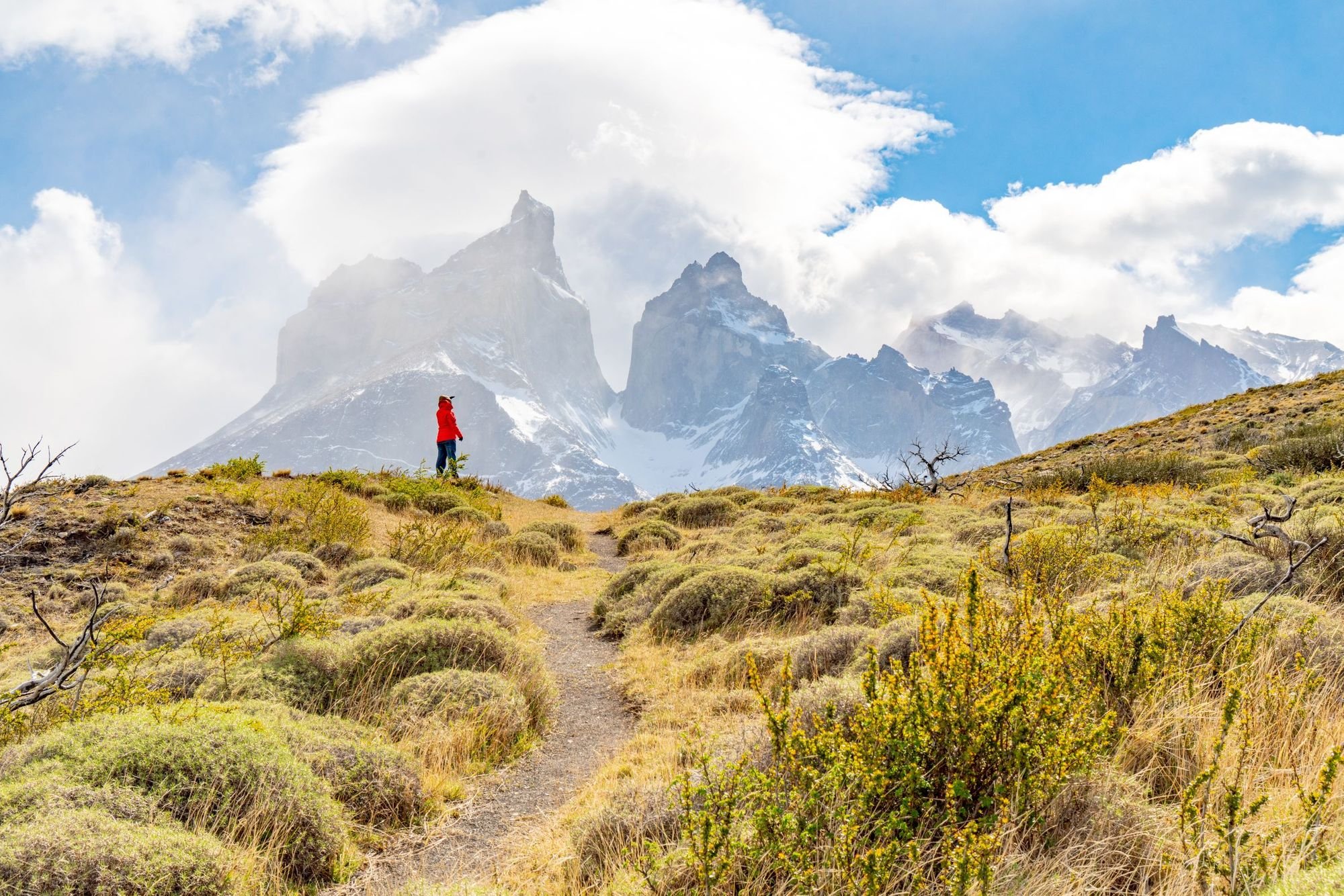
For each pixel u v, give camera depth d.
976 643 3.85
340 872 4.41
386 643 7.38
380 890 4.25
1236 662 4.73
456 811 5.31
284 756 4.75
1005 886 3.10
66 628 10.20
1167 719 4.25
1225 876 3.06
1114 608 4.95
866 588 8.92
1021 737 3.46
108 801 4.04
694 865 3.40
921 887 3.08
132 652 7.55
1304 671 4.43
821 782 3.40
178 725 4.77
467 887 3.87
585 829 4.43
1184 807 3.30
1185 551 8.76
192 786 4.34
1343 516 7.97
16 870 3.37
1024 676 3.50
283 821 4.34
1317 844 3.13
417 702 6.64
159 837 3.76
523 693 7.23
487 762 6.05
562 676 8.60
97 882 3.41
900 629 6.36
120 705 5.91
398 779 5.26
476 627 7.77
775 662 7.27
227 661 7.08
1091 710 4.23
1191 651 5.02
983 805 3.42
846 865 3.13
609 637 10.30
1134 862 3.44
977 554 9.36
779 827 3.31
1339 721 4.30
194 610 10.16
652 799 4.47
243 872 3.86
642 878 3.64
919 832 3.36
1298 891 2.68
